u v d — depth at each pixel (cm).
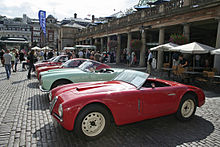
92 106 310
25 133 346
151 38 2161
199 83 949
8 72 1019
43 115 447
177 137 345
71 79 590
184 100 415
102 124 324
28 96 634
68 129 301
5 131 351
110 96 324
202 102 451
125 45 2791
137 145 311
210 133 366
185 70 970
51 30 5944
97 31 3002
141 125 403
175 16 1394
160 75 1238
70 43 4856
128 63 2005
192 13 1247
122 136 346
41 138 327
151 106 367
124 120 340
